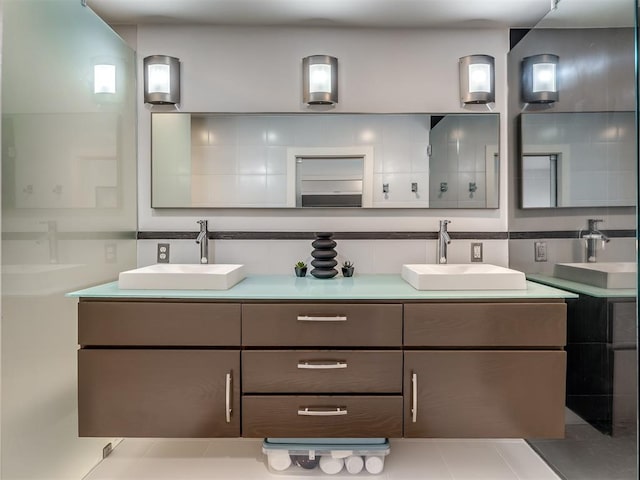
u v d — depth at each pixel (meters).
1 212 1.33
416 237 2.21
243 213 2.20
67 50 1.65
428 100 2.19
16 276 1.39
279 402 1.60
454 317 1.60
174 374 1.60
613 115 1.42
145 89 2.14
